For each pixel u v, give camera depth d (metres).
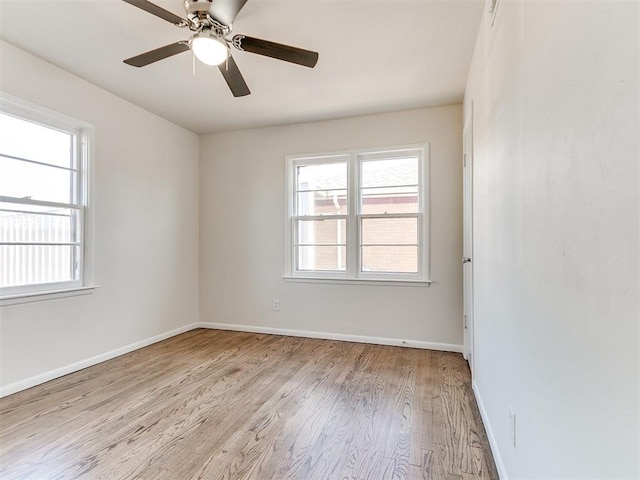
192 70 2.69
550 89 0.92
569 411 0.81
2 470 1.57
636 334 0.54
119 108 3.21
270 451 1.73
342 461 1.65
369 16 2.03
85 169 2.91
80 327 2.85
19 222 2.49
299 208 3.98
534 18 1.04
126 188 3.29
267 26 2.12
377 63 2.58
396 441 1.81
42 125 2.63
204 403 2.24
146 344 3.50
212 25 1.78
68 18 2.07
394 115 3.54
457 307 3.34
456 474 1.56
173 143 3.90
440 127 3.40
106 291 3.08
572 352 0.79
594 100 0.67
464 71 2.70
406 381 2.59
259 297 4.07
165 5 1.95
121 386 2.50
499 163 1.54
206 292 4.30
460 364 2.96
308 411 2.13
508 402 1.41
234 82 2.23
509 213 1.37
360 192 3.73
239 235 4.15
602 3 0.64
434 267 3.41
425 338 3.45
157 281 3.67
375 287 3.61
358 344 3.57
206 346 3.49
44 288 2.62
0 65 2.31
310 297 3.86
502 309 1.51
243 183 4.13
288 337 3.85
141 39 2.29
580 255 0.75
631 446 0.55
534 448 1.08
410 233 3.57
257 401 2.27
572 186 0.78
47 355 2.60
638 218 0.53
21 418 2.04
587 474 0.72
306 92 3.08
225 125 3.97
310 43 2.31
